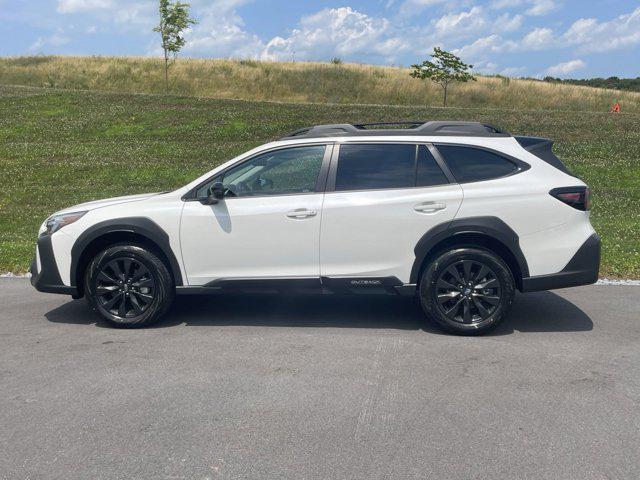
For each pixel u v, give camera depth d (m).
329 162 5.79
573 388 4.36
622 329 5.77
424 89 36.38
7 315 6.41
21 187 16.20
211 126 23.27
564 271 5.50
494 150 5.67
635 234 10.77
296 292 5.76
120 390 4.37
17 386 4.45
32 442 3.63
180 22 33.94
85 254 5.98
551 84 40.03
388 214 5.56
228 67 39.47
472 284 5.55
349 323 6.00
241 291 5.82
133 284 5.86
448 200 5.52
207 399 4.21
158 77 37.44
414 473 3.26
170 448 3.55
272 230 5.68
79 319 6.24
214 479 3.22
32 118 24.59
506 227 5.47
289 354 5.09
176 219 5.77
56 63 40.25
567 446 3.54
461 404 4.11
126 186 16.44
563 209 5.49
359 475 3.25
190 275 5.84
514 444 3.57
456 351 5.16
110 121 24.09
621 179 16.53
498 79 40.81
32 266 6.20
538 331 5.73
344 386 4.41
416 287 5.64
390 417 3.92
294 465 3.35
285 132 22.45
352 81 37.81
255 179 5.88
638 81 68.69
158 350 5.23
